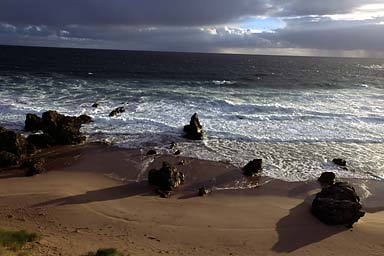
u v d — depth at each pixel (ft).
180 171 81.05
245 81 238.27
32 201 65.21
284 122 122.42
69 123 101.04
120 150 92.48
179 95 159.43
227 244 55.21
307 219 63.57
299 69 406.82
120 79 215.92
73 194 68.85
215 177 79.05
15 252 45.47
